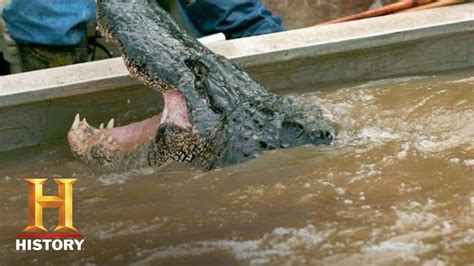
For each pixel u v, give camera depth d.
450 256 3.88
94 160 5.68
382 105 6.24
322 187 4.75
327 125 5.52
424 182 4.70
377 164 5.00
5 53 7.77
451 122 5.77
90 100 6.12
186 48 5.76
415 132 5.61
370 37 6.78
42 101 5.94
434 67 7.16
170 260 4.04
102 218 4.62
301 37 6.73
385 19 7.04
